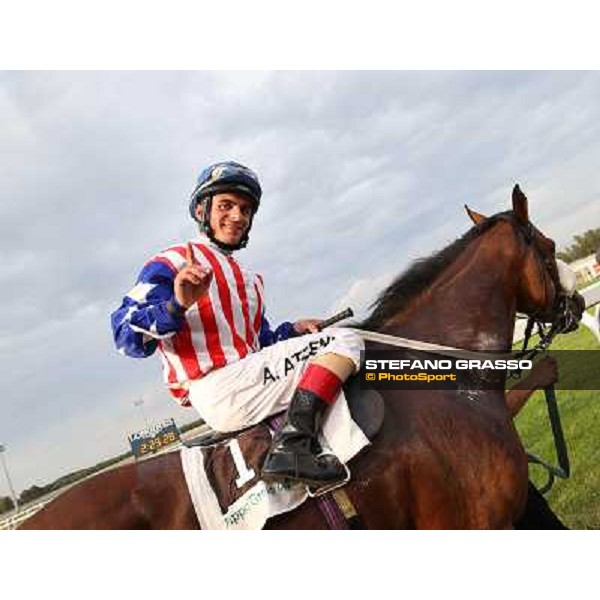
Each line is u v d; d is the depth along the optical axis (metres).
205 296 1.99
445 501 1.95
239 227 2.13
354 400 1.98
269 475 1.75
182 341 1.95
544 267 2.57
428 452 1.96
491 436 2.07
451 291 2.36
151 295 1.82
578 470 3.93
